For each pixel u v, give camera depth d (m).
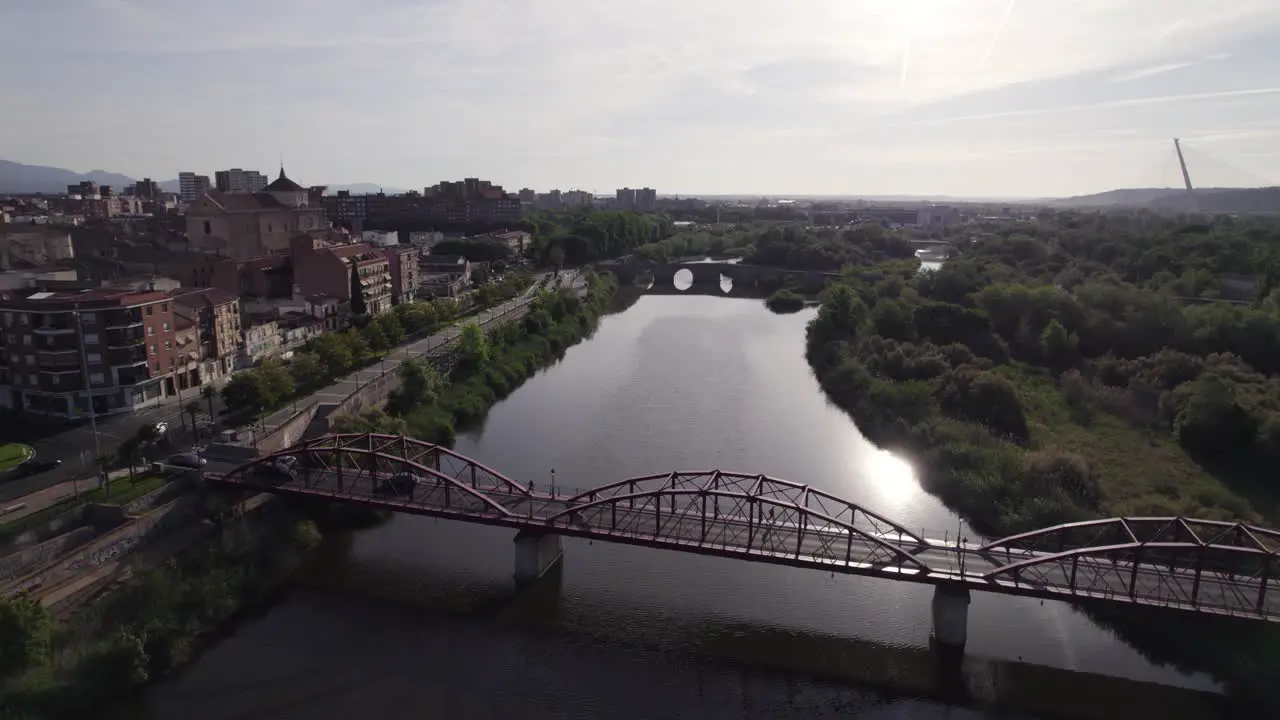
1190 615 53.41
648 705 53.22
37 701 47.38
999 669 57.22
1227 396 91.06
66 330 90.06
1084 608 64.31
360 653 57.81
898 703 53.91
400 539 75.06
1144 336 129.50
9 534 59.78
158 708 51.25
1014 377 119.00
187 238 174.88
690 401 118.44
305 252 144.75
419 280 193.62
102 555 61.38
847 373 121.69
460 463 91.06
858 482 88.00
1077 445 92.25
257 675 55.03
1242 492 81.38
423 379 106.50
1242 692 54.03
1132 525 70.25
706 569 70.44
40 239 145.50
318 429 91.94
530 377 133.12
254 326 121.88
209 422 90.00
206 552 65.50
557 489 82.31
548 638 60.16
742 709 52.94
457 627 61.28
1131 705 53.56
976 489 80.69
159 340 97.94
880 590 67.31
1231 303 143.25
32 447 81.81
